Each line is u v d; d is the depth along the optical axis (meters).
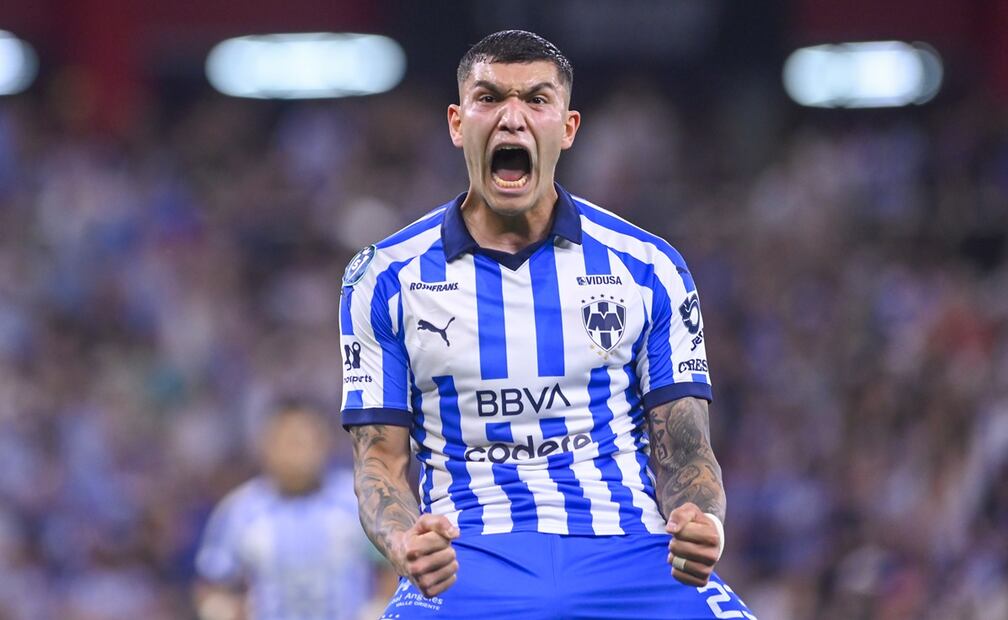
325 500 23.97
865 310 40.97
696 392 12.70
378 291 12.62
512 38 12.43
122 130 55.47
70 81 56.59
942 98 61.09
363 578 23.98
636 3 60.38
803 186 48.22
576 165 52.22
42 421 37.25
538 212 12.62
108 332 42.22
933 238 45.31
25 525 34.88
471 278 12.51
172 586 34.62
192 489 36.88
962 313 36.12
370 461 12.60
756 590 30.92
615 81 60.91
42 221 45.38
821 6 60.66
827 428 33.53
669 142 51.91
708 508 12.00
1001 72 58.44
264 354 42.06
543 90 12.33
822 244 45.06
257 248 48.44
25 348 40.41
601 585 12.07
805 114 61.16
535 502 12.23
